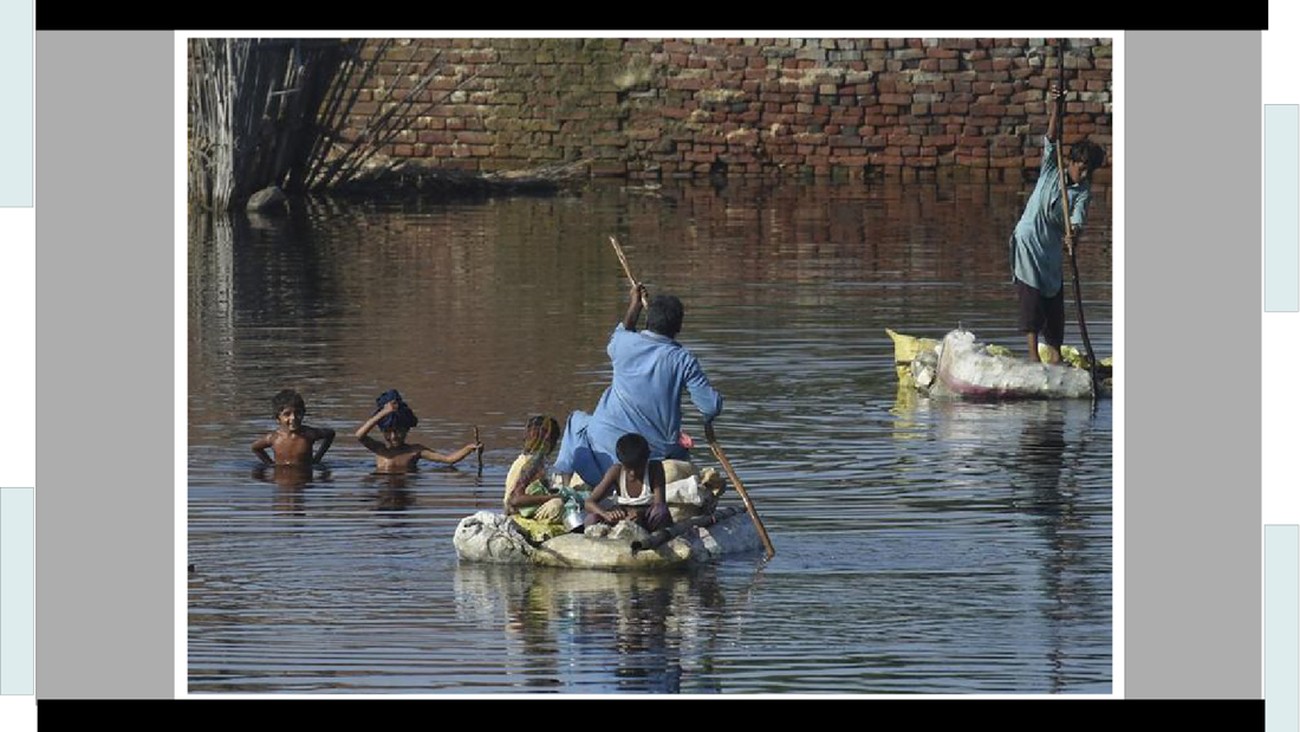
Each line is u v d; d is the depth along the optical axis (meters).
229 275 64.38
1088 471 37.38
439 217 82.69
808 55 98.50
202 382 45.97
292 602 29.08
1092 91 97.44
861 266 66.44
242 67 85.00
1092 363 45.78
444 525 33.56
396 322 54.75
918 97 98.12
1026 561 31.30
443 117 99.00
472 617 28.41
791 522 33.69
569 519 31.70
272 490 35.94
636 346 32.62
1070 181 45.91
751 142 99.00
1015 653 26.89
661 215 83.06
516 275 64.38
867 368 48.38
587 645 27.17
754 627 27.97
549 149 98.94
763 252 70.31
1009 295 59.94
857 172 98.69
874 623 28.19
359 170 94.06
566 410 42.66
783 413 42.94
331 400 43.88
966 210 84.06
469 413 42.38
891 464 37.97
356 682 25.69
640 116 99.12
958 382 44.88
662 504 31.52
